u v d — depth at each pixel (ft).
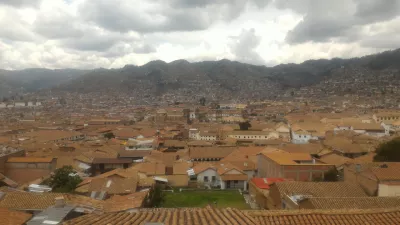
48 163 247.50
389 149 230.27
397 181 138.31
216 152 330.34
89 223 52.13
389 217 61.05
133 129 531.91
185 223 51.65
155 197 196.44
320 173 212.84
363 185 148.66
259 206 176.35
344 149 311.27
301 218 60.75
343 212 62.44
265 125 577.02
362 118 613.11
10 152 279.49
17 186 207.92
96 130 565.94
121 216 57.82
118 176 211.20
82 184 200.64
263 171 252.42
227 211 62.23
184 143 406.82
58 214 92.68
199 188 244.42
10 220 94.68
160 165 262.26
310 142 390.63
